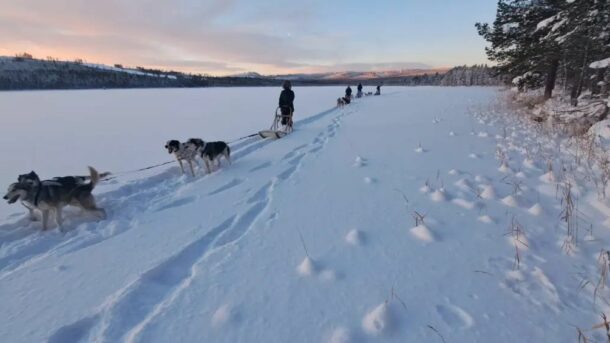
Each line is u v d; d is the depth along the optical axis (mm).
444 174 5730
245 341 2225
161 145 10328
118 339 2316
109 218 4566
